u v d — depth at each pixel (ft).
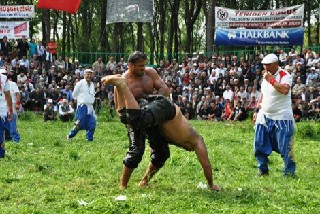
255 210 20.45
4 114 34.60
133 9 97.45
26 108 84.94
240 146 44.39
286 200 22.74
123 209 20.43
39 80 87.20
